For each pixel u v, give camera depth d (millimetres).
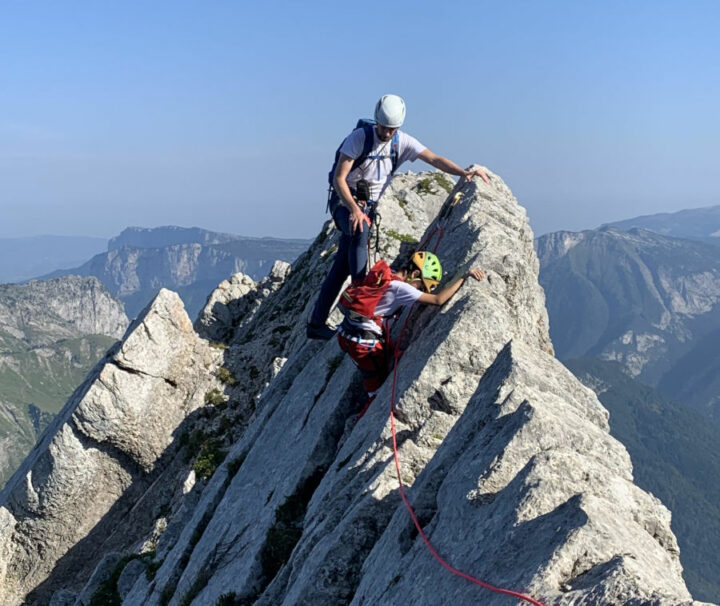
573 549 5902
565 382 10977
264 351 36688
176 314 34469
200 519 21797
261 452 20094
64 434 32125
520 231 18203
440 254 17188
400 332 15609
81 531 32969
